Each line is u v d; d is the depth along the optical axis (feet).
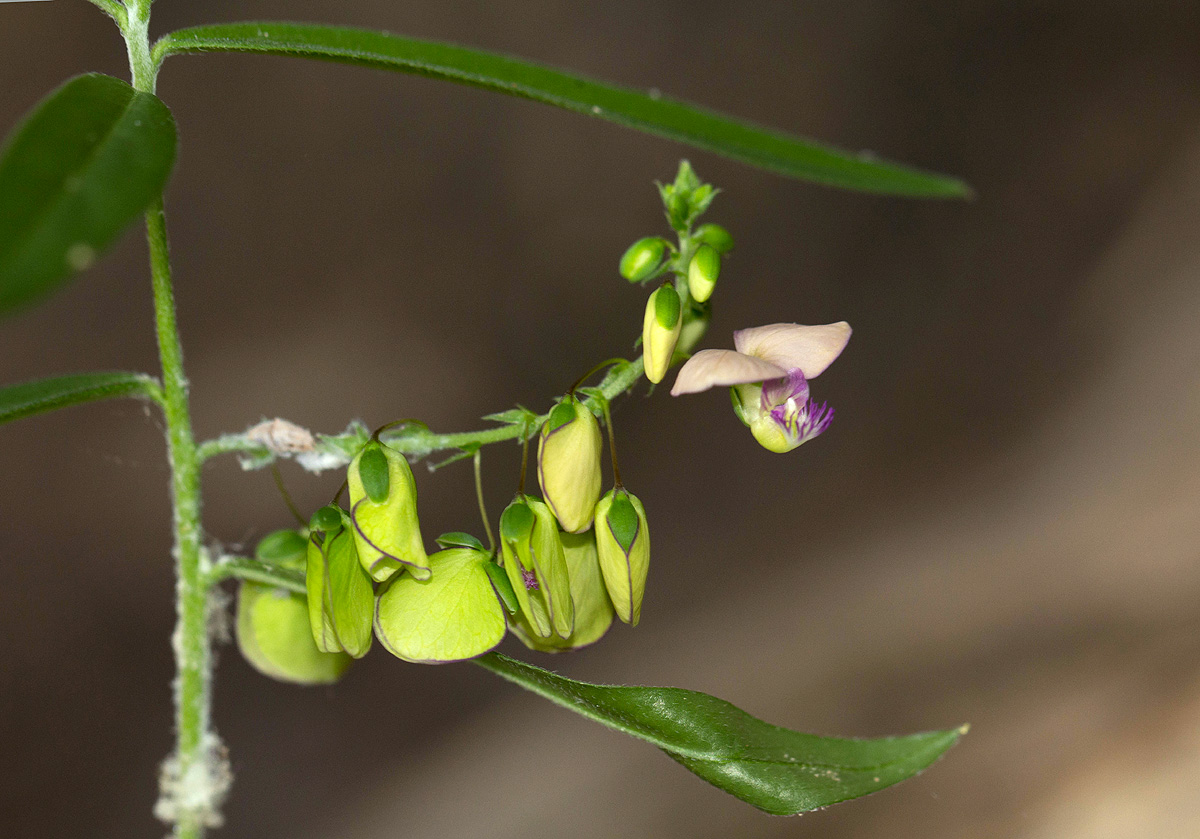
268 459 0.71
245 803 1.52
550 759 1.59
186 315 1.63
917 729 1.62
